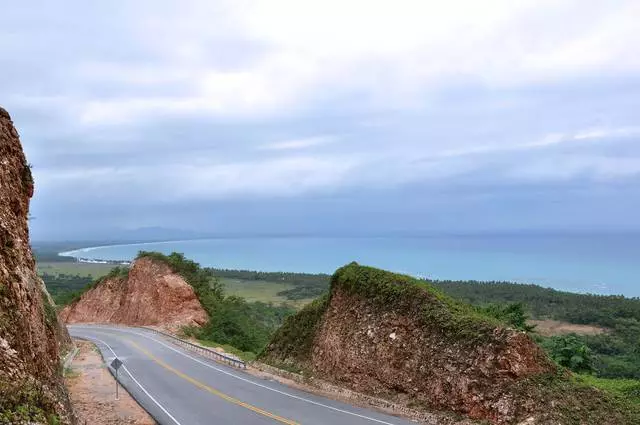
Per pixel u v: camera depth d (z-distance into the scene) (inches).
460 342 797.2
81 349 1685.5
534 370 719.7
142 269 2694.4
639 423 624.4
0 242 586.9
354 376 962.7
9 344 485.1
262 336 2364.7
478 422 705.6
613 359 1638.8
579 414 645.9
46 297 1446.9
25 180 763.4
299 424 721.0
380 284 1023.6
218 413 798.5
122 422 761.0
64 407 561.6
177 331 2177.7
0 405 388.2
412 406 802.8
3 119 729.0
